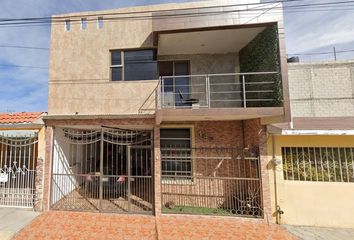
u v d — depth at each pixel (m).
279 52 7.25
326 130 7.22
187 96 10.05
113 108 9.02
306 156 7.73
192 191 8.96
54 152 9.05
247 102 9.55
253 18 7.57
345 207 7.30
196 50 9.77
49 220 7.50
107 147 11.76
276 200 7.58
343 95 8.40
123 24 9.40
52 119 8.72
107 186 10.01
